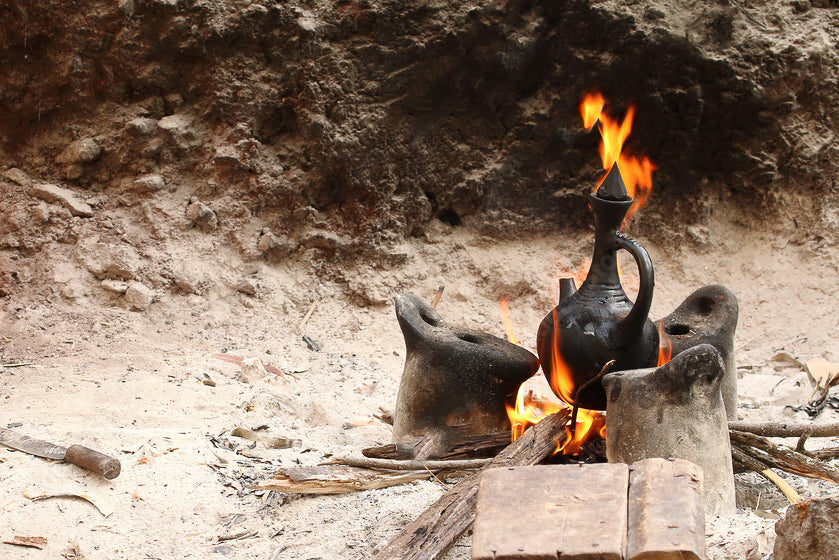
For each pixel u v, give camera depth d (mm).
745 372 8531
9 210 9344
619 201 5238
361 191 9609
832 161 9836
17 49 9312
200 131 9547
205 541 4871
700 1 9469
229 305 9188
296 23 9195
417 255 9828
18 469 5473
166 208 9391
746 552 4094
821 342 9023
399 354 8773
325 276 9617
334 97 9367
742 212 10039
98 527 4977
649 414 4770
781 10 9797
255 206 9500
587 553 3283
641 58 9391
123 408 6766
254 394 7125
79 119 9523
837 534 3473
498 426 5691
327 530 4902
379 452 5508
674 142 9750
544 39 9484
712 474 4734
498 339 5898
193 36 9250
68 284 8977
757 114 9703
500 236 9938
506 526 3465
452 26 9289
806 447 6328
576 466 3855
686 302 6055
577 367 5238
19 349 8297
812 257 9727
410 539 4434
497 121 9758
